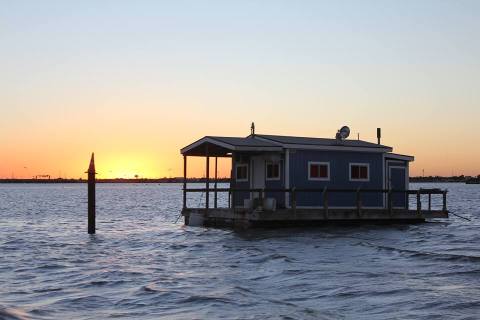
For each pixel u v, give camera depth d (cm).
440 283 1561
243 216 3170
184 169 3769
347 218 3244
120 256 2342
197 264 2050
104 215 5928
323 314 1229
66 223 4631
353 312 1247
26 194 17488
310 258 2114
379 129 3728
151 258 2261
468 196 13038
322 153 3344
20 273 1891
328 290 1492
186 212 3759
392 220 3456
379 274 1731
